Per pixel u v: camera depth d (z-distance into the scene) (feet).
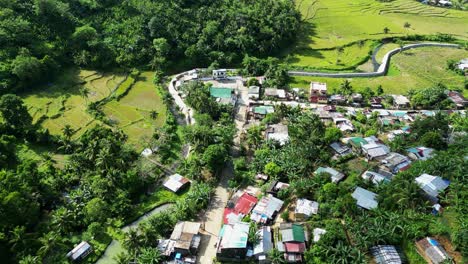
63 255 298.97
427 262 266.98
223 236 299.17
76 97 505.66
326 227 297.53
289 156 375.04
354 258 267.18
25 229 303.89
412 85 569.23
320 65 627.46
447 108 503.20
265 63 595.47
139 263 282.56
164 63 591.78
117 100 510.17
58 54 558.56
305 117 440.86
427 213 302.66
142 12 644.69
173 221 321.73
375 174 353.31
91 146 367.86
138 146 421.18
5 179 319.68
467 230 270.26
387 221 290.15
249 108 501.15
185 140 423.64
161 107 501.15
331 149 404.36
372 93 531.50
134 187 354.74
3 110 410.72
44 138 416.46
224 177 380.78
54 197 346.13
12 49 528.22
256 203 338.95
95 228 313.73
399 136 411.95
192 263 292.20
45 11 582.35
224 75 576.61
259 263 288.71
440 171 339.77
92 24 617.21
